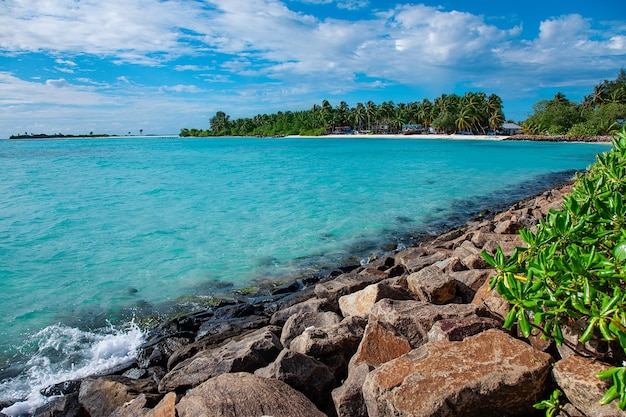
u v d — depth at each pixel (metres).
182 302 9.67
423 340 5.54
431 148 70.06
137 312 9.20
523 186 27.89
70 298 9.94
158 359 7.30
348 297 7.76
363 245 13.77
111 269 11.76
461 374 3.89
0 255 12.95
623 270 3.24
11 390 6.51
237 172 36.22
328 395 5.04
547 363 3.92
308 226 16.11
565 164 42.09
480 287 6.87
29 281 10.95
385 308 5.98
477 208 20.05
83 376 6.88
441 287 7.06
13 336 8.19
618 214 3.77
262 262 12.20
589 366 3.71
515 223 12.11
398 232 15.38
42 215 18.44
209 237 14.66
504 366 3.92
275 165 43.06
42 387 6.57
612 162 4.77
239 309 8.95
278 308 9.05
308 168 39.19
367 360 5.12
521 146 72.31
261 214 18.22
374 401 3.91
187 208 19.70
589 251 3.89
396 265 10.77
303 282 10.59
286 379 4.88
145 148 93.81
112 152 75.31
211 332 7.96
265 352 5.96
